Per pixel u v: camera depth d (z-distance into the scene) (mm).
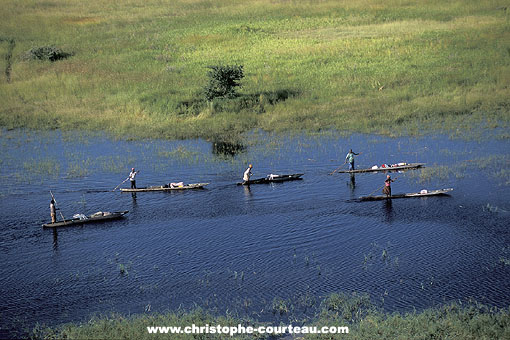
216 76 101188
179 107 99688
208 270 42094
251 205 55750
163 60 131375
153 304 37438
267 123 91875
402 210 53031
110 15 174750
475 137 80312
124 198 59125
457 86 105938
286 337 32781
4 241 47969
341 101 101562
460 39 135375
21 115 97562
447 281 39219
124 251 45750
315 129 88375
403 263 42188
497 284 38469
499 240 45469
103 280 40875
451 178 62719
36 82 115312
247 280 40406
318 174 66500
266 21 166000
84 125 93000
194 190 61281
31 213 54844
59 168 70688
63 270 42594
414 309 34750
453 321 33281
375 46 134125
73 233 49688
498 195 56188
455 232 47406
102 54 137250
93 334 32719
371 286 39000
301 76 116375
